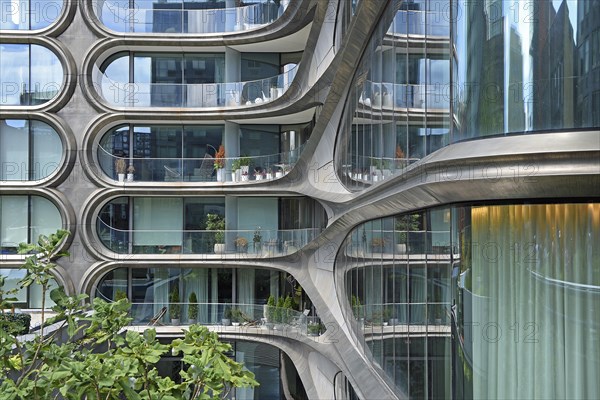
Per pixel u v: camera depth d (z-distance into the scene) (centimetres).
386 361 880
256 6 2436
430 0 611
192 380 548
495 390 477
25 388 506
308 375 2098
